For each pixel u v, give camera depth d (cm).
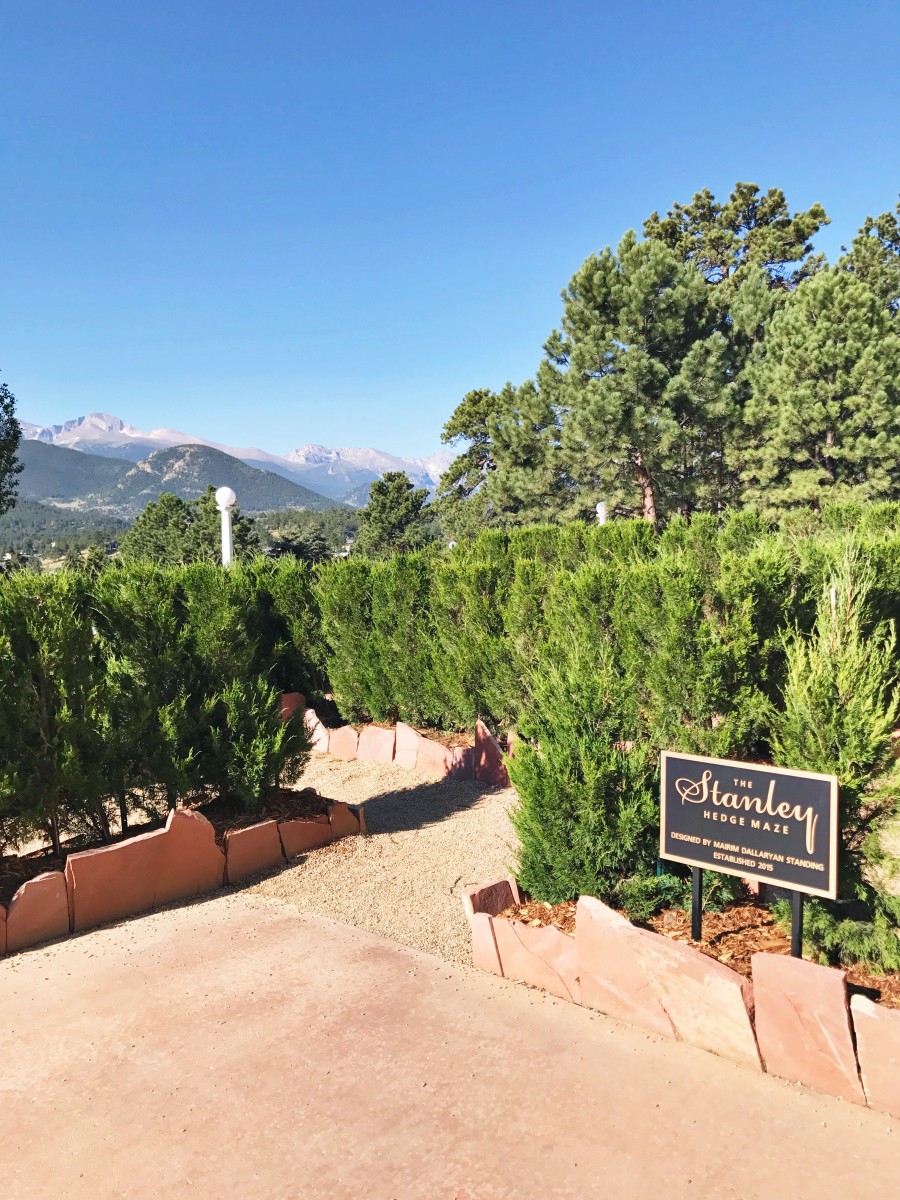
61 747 597
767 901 496
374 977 472
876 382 2545
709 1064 375
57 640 590
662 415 2675
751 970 402
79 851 634
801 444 2752
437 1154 323
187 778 664
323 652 1206
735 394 2922
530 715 537
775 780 393
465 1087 364
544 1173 311
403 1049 396
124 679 679
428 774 945
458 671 1003
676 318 2733
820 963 416
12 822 584
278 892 610
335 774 973
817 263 4081
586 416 2666
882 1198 293
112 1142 338
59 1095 370
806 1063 356
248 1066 387
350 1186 308
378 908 577
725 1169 309
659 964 399
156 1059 396
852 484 2673
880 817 409
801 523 1686
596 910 425
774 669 604
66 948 523
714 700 571
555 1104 350
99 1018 436
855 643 432
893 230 4141
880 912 404
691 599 587
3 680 566
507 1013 427
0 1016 441
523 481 3131
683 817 429
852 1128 329
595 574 793
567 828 486
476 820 767
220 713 711
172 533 6538
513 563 1131
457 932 535
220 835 667
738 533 988
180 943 525
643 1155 318
